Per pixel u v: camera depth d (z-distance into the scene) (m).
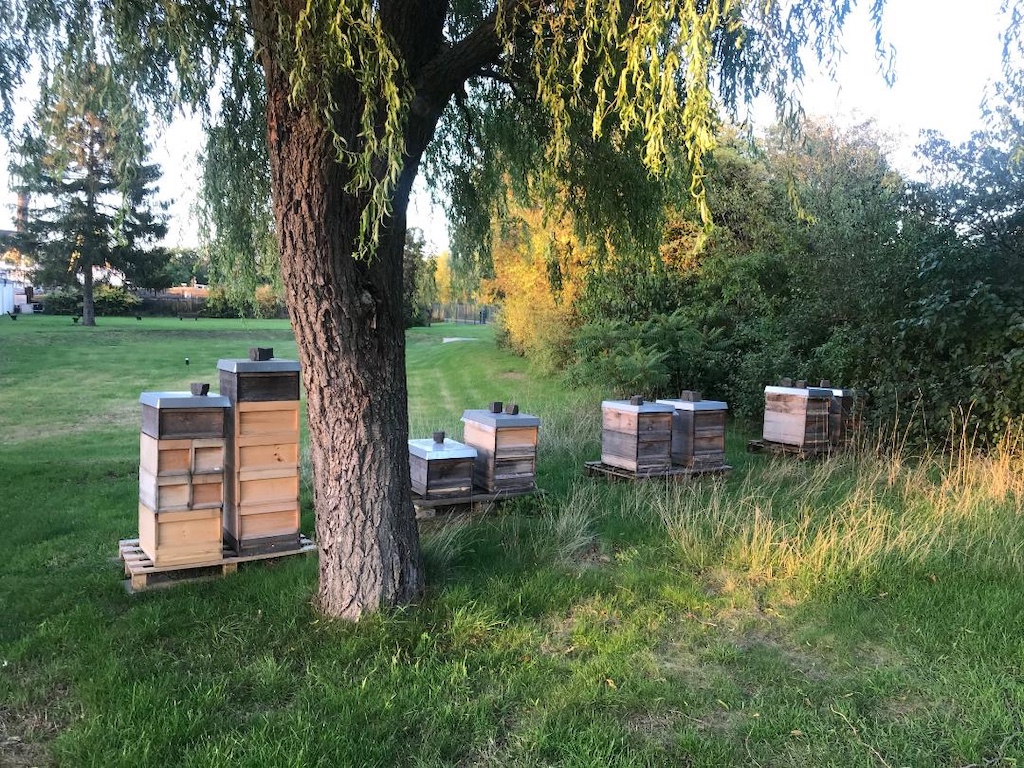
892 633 3.83
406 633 3.64
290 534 4.75
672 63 2.88
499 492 6.03
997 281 8.24
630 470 7.12
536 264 14.31
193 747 2.71
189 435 4.28
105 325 37.25
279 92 3.57
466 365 19.98
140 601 4.11
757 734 2.88
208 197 5.18
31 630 3.79
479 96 5.75
